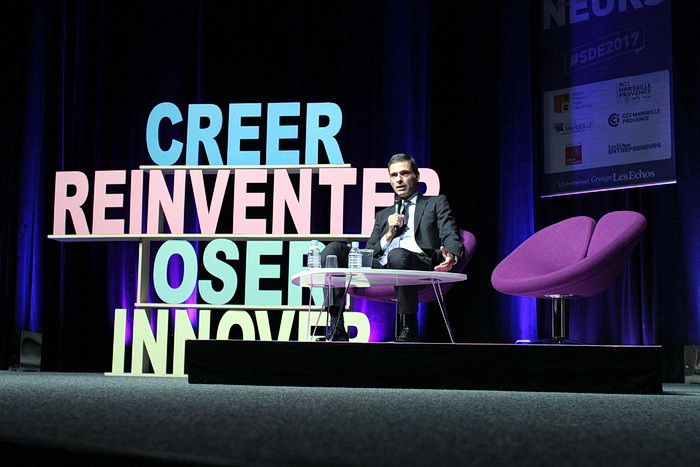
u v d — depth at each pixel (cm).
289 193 486
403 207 403
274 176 488
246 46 559
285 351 301
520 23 536
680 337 486
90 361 545
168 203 489
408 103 540
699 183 487
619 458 115
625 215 394
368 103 544
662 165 484
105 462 120
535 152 529
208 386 295
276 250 493
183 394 248
